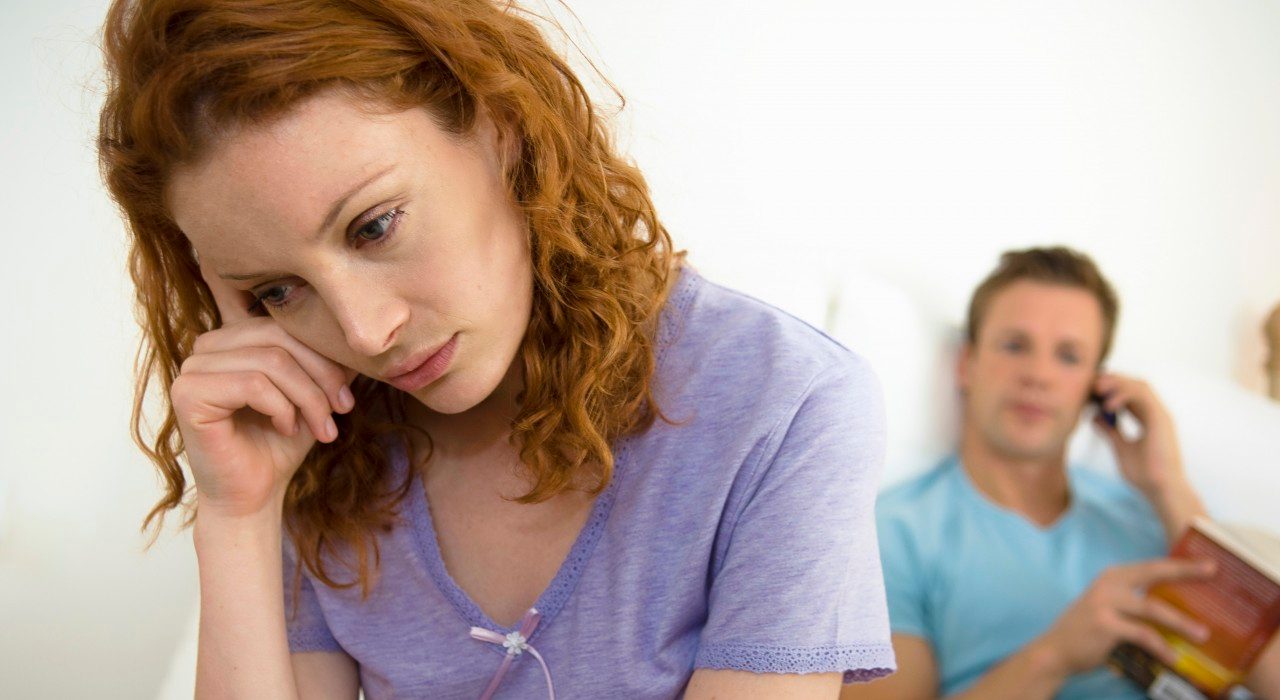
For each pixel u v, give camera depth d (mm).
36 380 1588
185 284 783
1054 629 1676
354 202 580
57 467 1578
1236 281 1956
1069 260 1894
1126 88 1949
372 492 796
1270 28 1938
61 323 1593
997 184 1939
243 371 737
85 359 1590
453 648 773
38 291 1592
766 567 685
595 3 1791
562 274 705
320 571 807
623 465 744
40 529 1566
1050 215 1957
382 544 801
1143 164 1962
